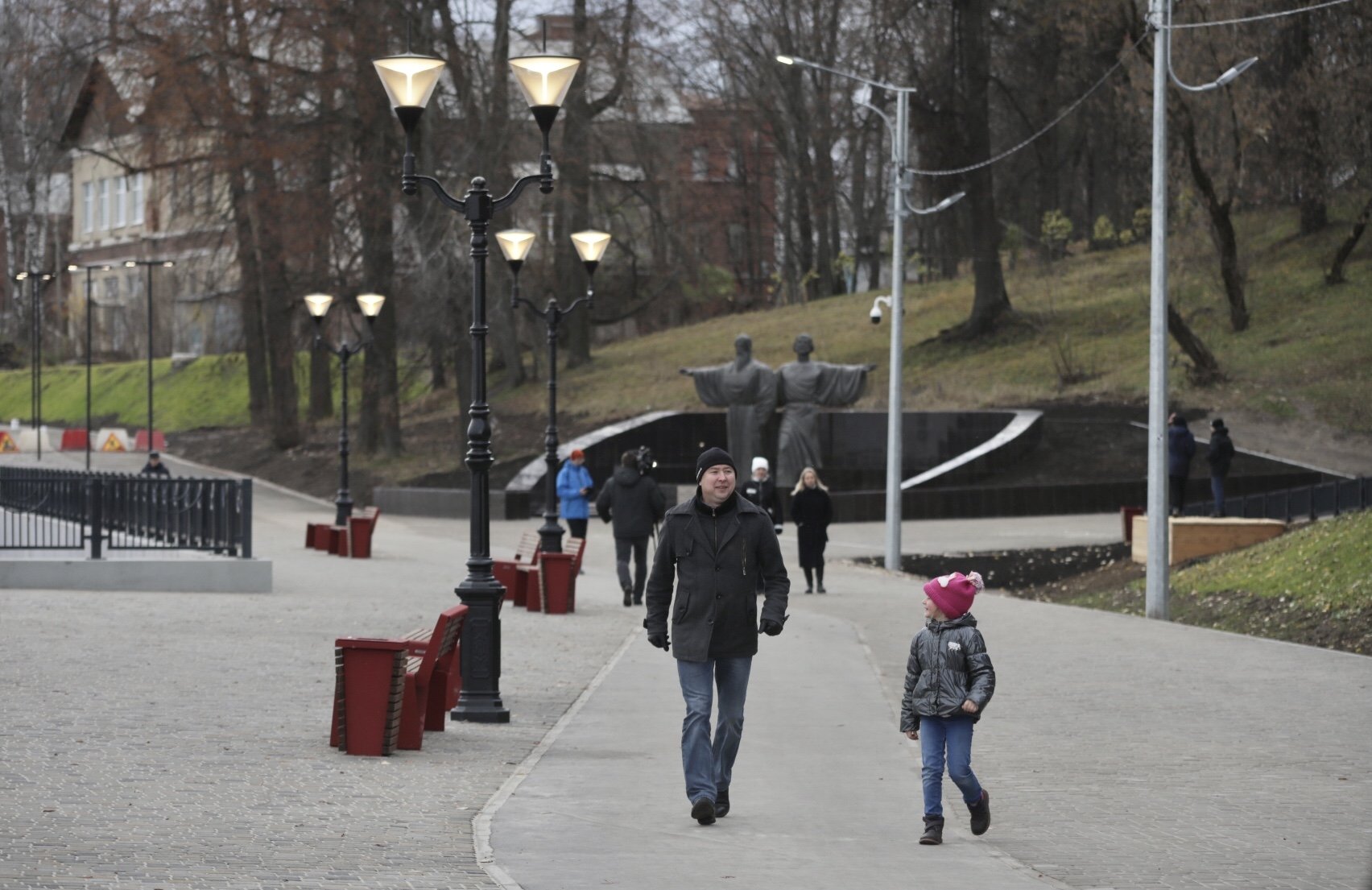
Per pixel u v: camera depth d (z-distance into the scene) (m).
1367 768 28.31
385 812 23.19
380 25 119.44
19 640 42.16
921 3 138.25
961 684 22.31
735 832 22.66
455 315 127.19
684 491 119.56
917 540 88.81
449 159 124.25
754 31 162.75
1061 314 148.38
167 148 128.75
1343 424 108.56
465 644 33.12
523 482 112.38
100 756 26.45
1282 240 147.12
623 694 36.38
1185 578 66.12
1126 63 116.44
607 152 135.62
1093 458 110.75
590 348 183.25
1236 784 26.81
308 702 33.62
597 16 129.50
